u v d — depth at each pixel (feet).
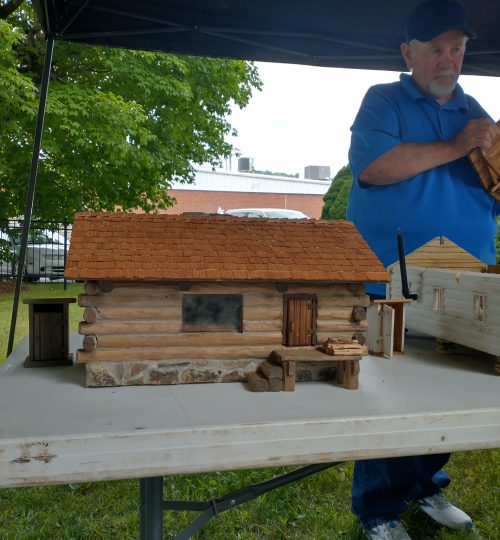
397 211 8.15
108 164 31.83
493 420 4.98
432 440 4.84
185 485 10.18
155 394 5.41
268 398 5.31
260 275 5.70
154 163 31.89
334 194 24.30
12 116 27.07
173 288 5.74
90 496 9.82
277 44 9.87
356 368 5.65
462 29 7.59
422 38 7.69
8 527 8.78
